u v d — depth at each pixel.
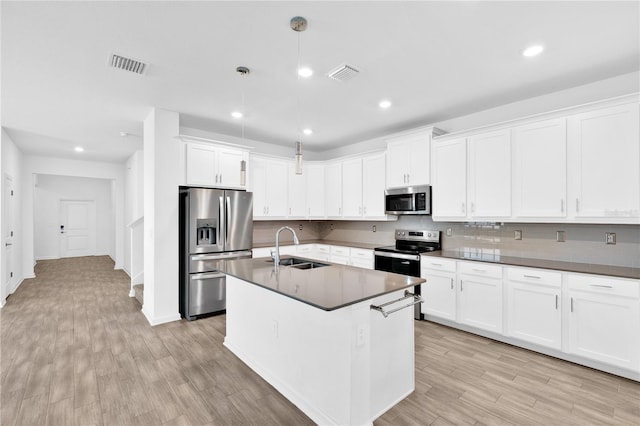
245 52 2.33
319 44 2.23
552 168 2.87
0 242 4.20
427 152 3.87
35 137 4.82
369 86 2.96
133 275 4.85
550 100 3.13
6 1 1.73
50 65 2.50
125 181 7.15
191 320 3.70
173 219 3.67
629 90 2.70
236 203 4.05
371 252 4.26
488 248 3.61
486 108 3.56
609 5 1.82
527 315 2.83
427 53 2.36
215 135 4.70
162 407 2.04
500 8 1.84
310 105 3.47
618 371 2.41
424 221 4.30
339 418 1.80
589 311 2.49
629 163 2.46
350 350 1.73
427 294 3.59
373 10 1.85
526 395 2.17
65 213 9.27
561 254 3.07
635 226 2.67
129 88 2.98
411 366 2.22
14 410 2.00
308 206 5.41
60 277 6.29
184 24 1.98
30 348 2.91
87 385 2.29
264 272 2.46
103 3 1.76
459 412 1.99
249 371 2.53
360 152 5.20
